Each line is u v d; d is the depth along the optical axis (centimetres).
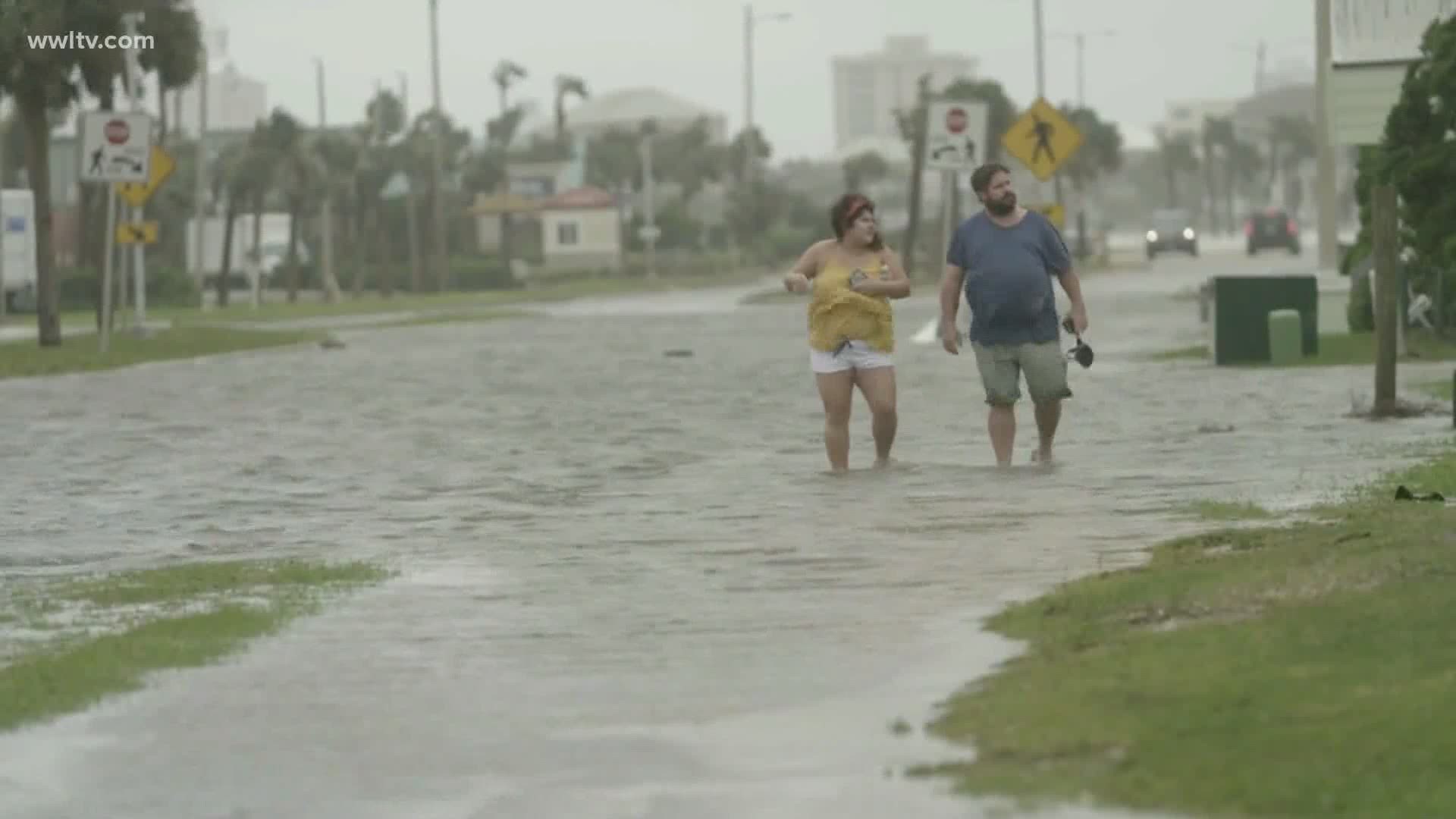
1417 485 2245
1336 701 1170
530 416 3800
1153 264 16700
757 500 2444
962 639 1517
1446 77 4678
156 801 1176
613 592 1816
